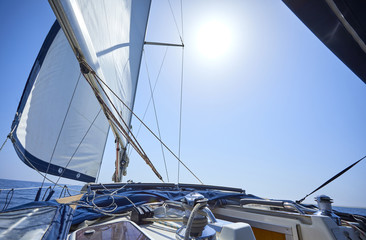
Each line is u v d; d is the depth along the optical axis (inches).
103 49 171.8
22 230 35.7
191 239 33.0
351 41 52.8
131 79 295.6
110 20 191.8
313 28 53.1
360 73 64.5
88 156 318.0
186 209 37.6
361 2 42.4
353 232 68.5
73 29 103.4
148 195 101.5
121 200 90.4
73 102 290.0
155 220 55.7
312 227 60.6
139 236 41.7
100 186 145.9
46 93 251.0
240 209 83.7
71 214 57.9
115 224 48.8
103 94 142.3
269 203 74.0
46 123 249.6
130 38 281.3
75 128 293.3
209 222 45.3
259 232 74.5
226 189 189.9
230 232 34.2
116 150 248.2
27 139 222.8
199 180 161.3
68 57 285.0
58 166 265.9
